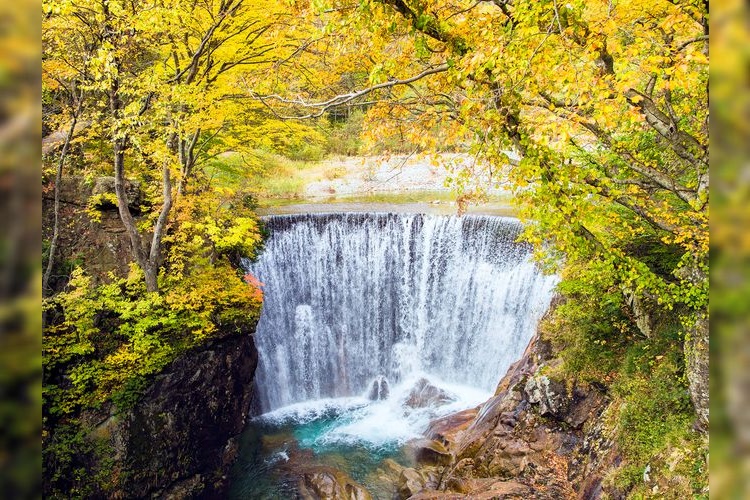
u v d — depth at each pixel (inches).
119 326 372.8
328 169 964.6
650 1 190.9
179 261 414.0
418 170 960.9
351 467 415.8
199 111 365.7
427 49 217.2
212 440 398.0
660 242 299.4
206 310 391.9
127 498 339.6
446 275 560.1
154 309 382.3
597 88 155.2
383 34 217.3
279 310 556.1
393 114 252.1
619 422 279.7
